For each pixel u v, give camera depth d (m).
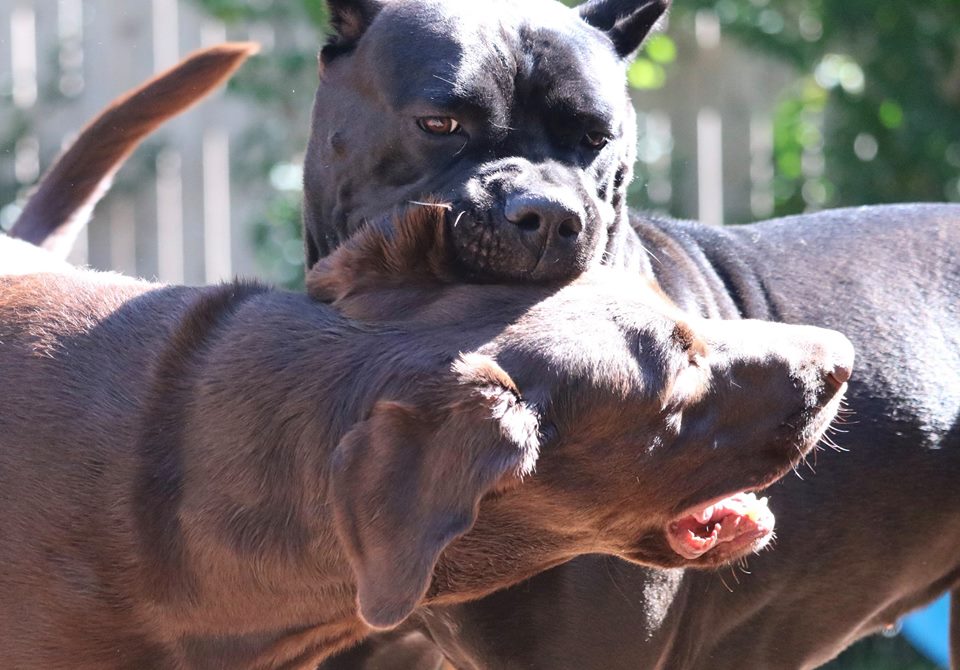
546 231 6.35
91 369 6.49
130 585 6.19
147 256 15.35
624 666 7.02
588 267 6.52
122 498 6.21
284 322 6.20
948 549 8.20
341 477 5.40
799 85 15.49
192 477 6.13
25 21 15.37
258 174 14.99
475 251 6.44
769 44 14.27
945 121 13.80
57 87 15.28
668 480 5.95
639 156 15.16
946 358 8.05
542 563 6.07
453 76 6.90
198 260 15.38
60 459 6.33
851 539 7.81
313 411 5.87
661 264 7.70
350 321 6.07
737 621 7.81
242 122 15.26
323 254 7.80
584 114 7.05
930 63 13.98
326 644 6.33
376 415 5.46
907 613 8.53
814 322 7.90
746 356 6.10
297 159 14.98
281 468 5.93
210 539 6.05
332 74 7.54
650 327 5.85
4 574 6.31
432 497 5.28
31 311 6.77
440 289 6.11
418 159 7.03
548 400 5.60
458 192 6.60
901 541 7.96
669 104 15.55
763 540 6.34
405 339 5.83
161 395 6.30
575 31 7.32
